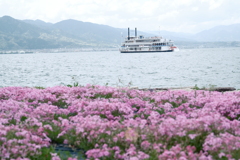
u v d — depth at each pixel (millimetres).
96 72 104688
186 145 6961
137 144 7125
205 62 150625
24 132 7387
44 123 9469
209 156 6102
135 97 14203
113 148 6746
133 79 79312
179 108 11797
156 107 11953
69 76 91688
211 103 11391
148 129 7621
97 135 7504
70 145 7500
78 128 7828
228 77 79312
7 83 76438
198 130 7398
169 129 7457
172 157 5945
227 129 7996
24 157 6371
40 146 6941
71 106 11844
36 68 134125
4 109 10578
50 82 77812
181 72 97938
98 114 10648
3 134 7141
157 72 99812
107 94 15117
